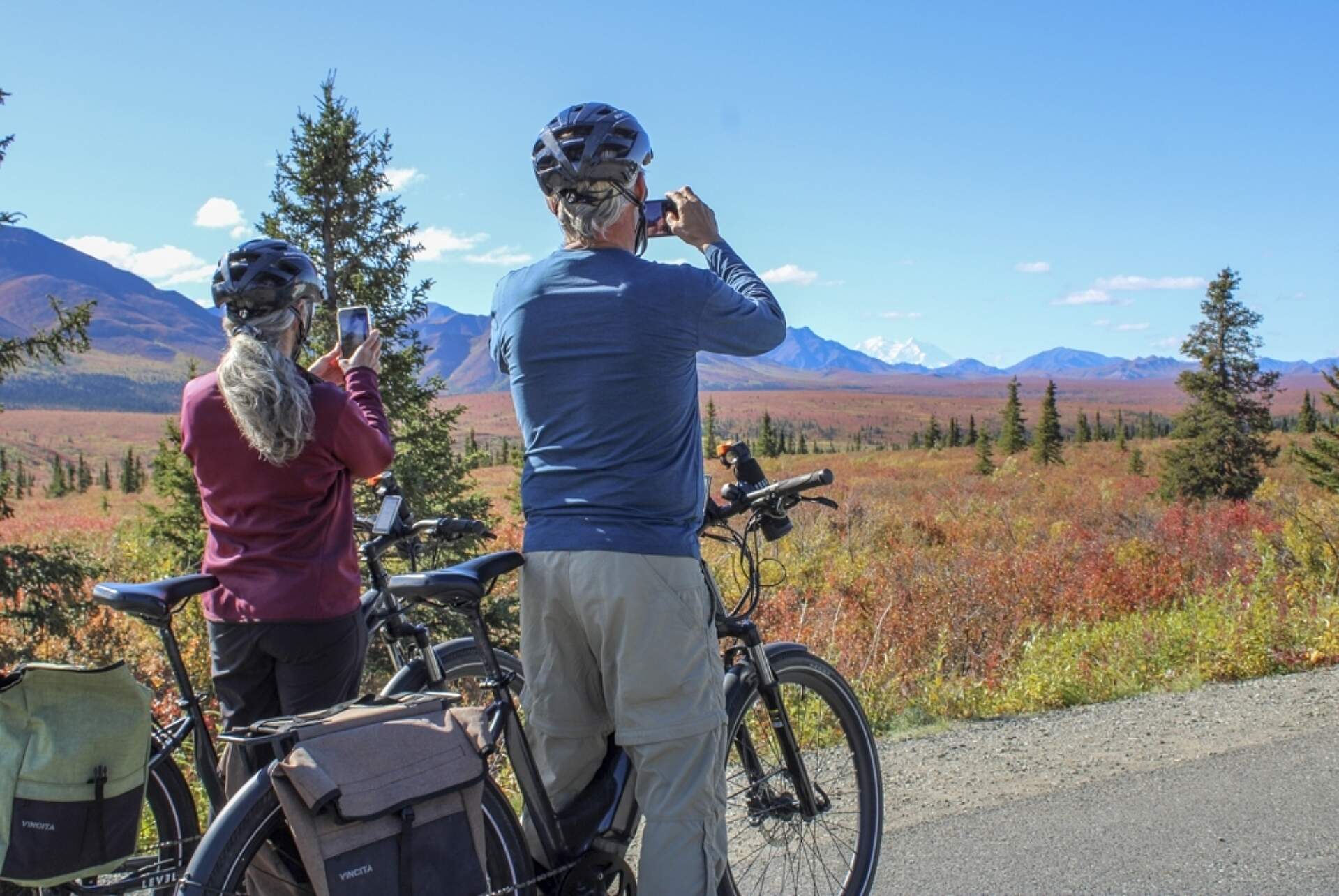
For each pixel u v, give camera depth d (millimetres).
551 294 2902
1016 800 4902
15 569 10883
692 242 3148
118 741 2750
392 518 3523
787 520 3473
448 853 2488
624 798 3061
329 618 3137
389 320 13016
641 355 2814
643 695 2822
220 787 3143
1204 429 37438
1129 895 3807
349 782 2379
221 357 3119
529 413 2949
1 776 2680
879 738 6766
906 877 4055
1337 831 4266
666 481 2854
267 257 3156
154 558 16109
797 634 10742
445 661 3609
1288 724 5949
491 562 2848
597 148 2875
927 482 44812
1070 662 8586
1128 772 5215
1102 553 16703
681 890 2811
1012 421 76562
